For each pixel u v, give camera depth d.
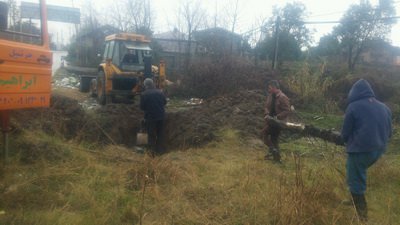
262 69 18.52
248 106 12.62
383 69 22.03
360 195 4.94
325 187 5.59
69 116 10.11
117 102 15.44
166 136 11.18
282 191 5.29
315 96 14.95
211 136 9.71
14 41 5.25
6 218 4.32
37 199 4.94
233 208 5.01
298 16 25.30
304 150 8.56
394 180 6.58
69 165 6.24
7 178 5.40
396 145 9.59
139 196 5.35
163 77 15.52
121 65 15.07
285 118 7.27
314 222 4.59
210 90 17.59
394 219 5.01
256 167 6.88
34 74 5.45
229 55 19.20
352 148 4.84
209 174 6.57
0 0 5.65
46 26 5.79
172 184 5.88
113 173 6.09
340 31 24.75
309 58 20.70
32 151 6.50
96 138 9.91
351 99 4.98
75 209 4.82
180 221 4.64
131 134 11.55
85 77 19.02
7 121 5.93
